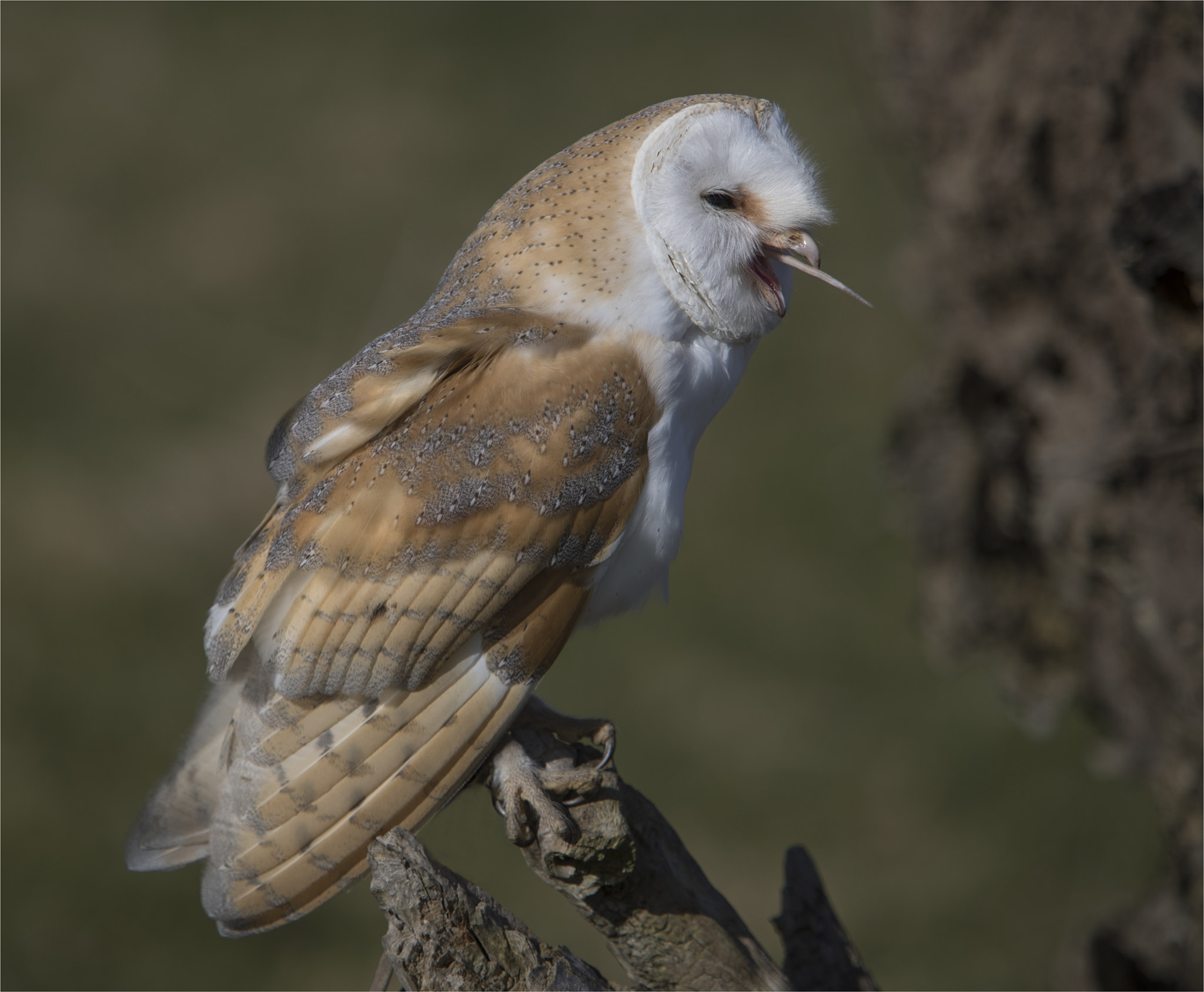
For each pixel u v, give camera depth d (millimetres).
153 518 16953
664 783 13555
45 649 15039
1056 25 7645
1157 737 7254
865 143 21344
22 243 21547
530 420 5344
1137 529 6965
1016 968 11266
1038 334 8141
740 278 5652
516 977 4641
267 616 5348
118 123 24922
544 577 5430
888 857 12633
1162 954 7191
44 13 29016
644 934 5195
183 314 20219
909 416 9852
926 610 9820
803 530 16828
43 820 13117
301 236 21984
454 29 27719
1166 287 5918
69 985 11695
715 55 25625
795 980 6000
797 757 13773
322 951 12266
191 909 12570
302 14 29109
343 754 5207
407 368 5422
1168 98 6867
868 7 10297
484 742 5273
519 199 5848
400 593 5234
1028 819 12750
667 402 5594
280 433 5746
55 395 18922
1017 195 8016
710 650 15266
